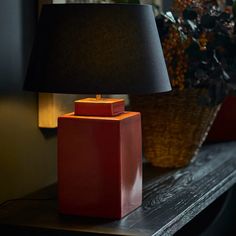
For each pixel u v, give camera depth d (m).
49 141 1.78
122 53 1.29
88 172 1.42
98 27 1.29
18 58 1.59
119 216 1.41
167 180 1.80
